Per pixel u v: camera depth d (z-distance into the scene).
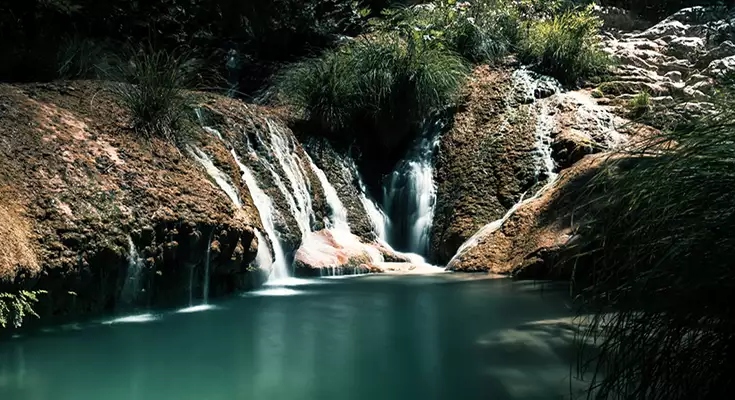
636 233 2.71
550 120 8.75
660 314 2.58
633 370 2.71
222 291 5.86
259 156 7.51
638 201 2.70
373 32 11.52
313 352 4.07
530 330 4.51
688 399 2.56
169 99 6.52
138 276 5.01
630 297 2.68
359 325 4.77
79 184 4.98
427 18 10.89
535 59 10.14
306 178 8.05
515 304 5.39
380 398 3.22
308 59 10.23
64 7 8.80
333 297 5.81
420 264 7.98
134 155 5.66
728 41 11.66
